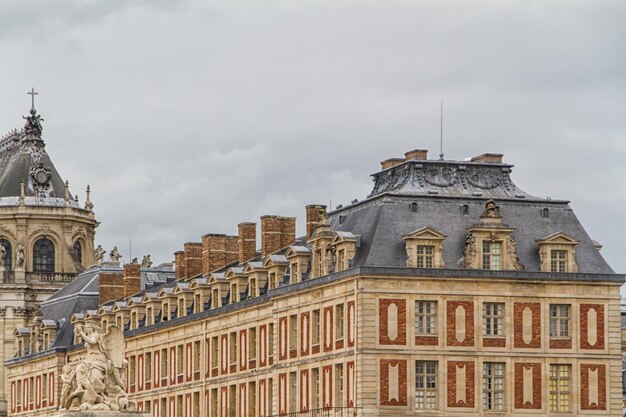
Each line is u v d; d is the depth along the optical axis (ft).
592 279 503.61
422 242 495.82
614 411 502.79
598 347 503.20
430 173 520.01
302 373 530.27
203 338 619.67
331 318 510.58
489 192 520.01
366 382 486.38
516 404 495.41
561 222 514.27
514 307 498.28
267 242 603.67
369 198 517.55
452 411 490.90
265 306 566.77
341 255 508.53
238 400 587.27
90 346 456.86
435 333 492.54
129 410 453.99
